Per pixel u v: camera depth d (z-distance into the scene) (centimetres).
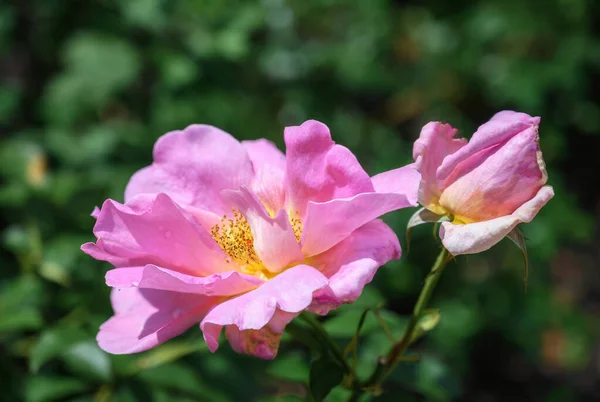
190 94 80
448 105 113
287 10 95
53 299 54
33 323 51
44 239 58
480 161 40
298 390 77
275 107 96
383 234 40
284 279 39
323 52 99
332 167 40
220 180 42
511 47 113
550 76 110
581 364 104
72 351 48
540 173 40
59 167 71
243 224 42
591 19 114
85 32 83
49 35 86
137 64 80
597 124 114
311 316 43
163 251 40
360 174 40
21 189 59
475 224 40
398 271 85
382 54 106
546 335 102
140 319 41
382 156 95
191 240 40
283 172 43
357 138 97
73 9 84
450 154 41
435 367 47
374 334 48
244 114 86
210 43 79
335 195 40
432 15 113
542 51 113
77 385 49
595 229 128
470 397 105
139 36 82
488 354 107
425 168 41
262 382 65
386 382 47
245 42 80
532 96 108
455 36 112
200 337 50
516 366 108
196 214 42
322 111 97
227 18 81
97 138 73
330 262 40
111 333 41
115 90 80
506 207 40
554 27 113
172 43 80
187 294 40
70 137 74
